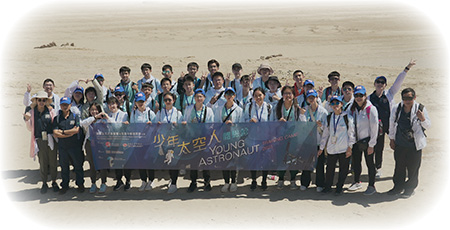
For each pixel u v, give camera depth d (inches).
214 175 379.2
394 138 322.7
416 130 309.7
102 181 341.1
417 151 312.2
